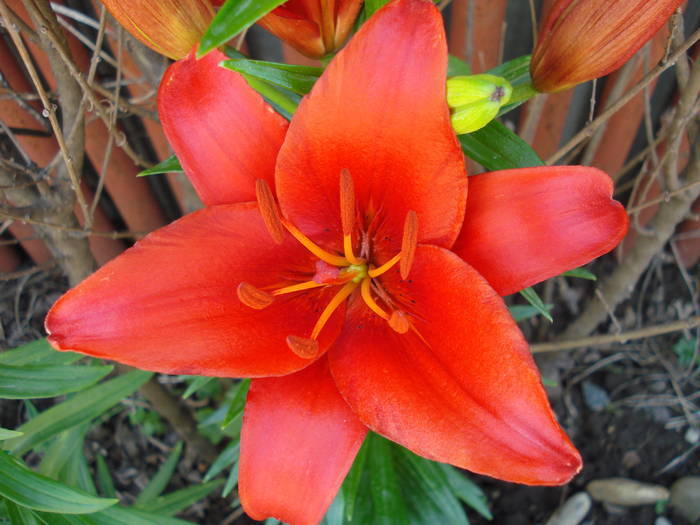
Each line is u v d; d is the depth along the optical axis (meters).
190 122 0.18
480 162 0.20
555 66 0.18
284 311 0.19
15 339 0.46
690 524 0.39
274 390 0.18
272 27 0.19
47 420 0.26
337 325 0.19
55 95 0.28
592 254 0.17
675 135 0.27
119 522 0.23
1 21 0.25
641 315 0.45
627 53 0.18
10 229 0.43
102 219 0.45
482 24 0.35
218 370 0.17
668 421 0.42
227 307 0.18
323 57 0.20
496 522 0.41
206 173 0.19
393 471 0.29
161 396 0.36
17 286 0.47
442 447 0.16
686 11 0.33
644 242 0.34
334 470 0.18
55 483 0.21
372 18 0.15
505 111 0.20
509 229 0.17
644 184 0.40
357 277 0.19
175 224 0.18
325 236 0.19
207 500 0.43
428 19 0.15
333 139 0.17
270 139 0.18
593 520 0.40
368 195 0.18
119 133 0.26
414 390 0.17
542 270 0.17
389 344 0.18
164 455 0.45
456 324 0.17
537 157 0.20
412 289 0.18
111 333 0.17
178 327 0.17
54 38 0.22
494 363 0.16
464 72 0.27
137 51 0.26
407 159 0.17
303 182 0.18
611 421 0.43
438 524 0.30
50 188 0.29
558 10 0.17
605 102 0.36
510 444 0.15
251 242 0.19
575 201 0.17
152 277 0.17
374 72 0.15
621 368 0.44
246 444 0.18
